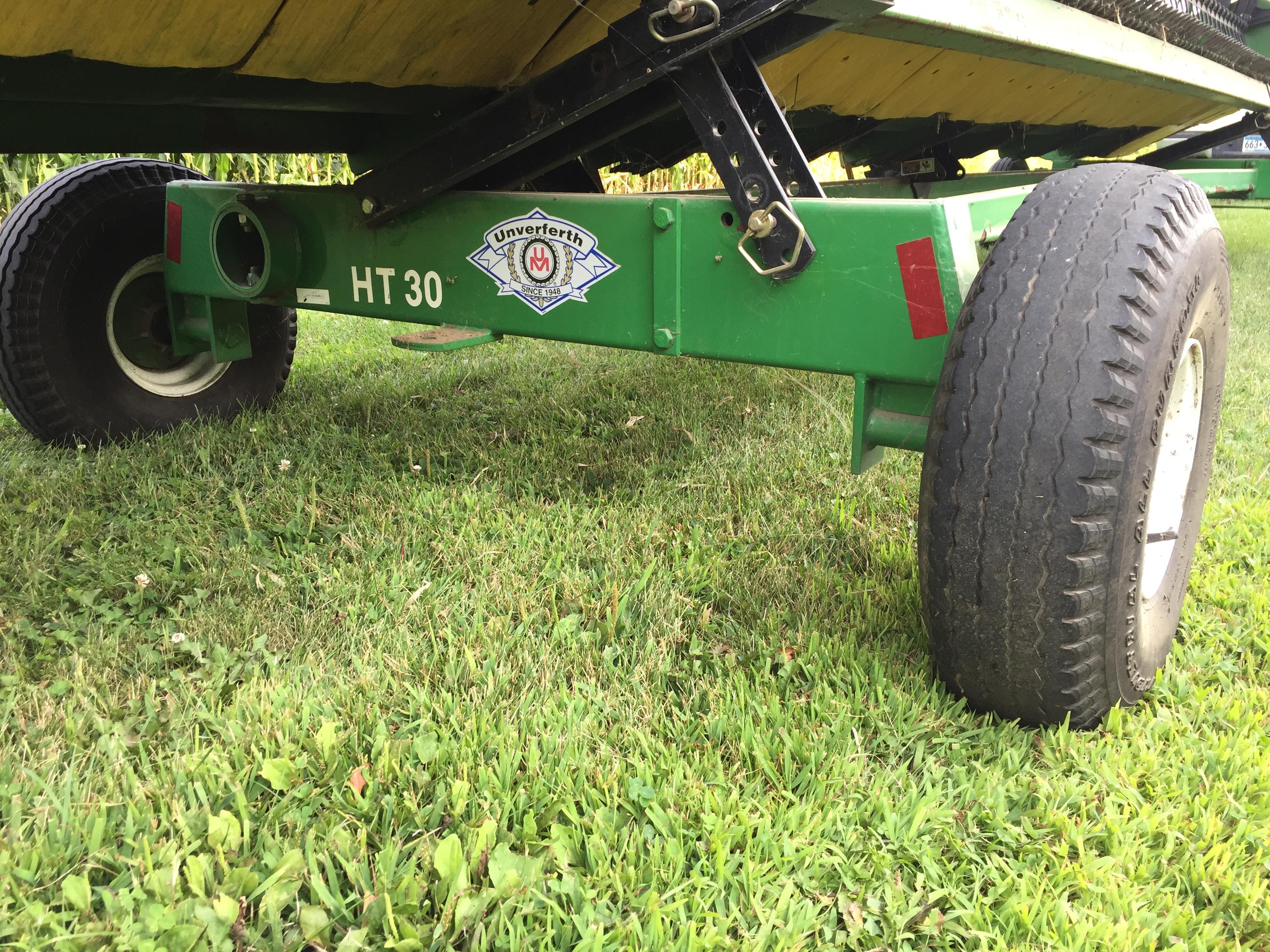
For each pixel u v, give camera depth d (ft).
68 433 10.63
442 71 8.55
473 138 7.67
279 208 9.23
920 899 4.57
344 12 7.06
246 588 7.53
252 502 9.23
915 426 6.57
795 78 12.92
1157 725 5.91
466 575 7.85
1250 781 5.37
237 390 12.15
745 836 4.85
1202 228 5.75
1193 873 4.71
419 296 8.71
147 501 9.20
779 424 12.03
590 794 5.07
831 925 4.44
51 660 6.43
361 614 7.20
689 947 4.10
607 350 16.67
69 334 10.33
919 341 6.24
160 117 9.54
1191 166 26.96
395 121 10.52
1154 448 5.32
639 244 7.27
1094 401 5.06
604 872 4.53
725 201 6.77
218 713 5.82
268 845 4.57
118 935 3.93
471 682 6.25
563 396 13.20
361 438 11.16
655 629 7.03
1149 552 6.38
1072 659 5.46
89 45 6.53
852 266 6.38
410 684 6.14
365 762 5.21
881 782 5.28
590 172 10.22
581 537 8.48
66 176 10.39
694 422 12.09
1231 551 8.38
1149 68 14.30
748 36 6.92
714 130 6.66
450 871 4.33
